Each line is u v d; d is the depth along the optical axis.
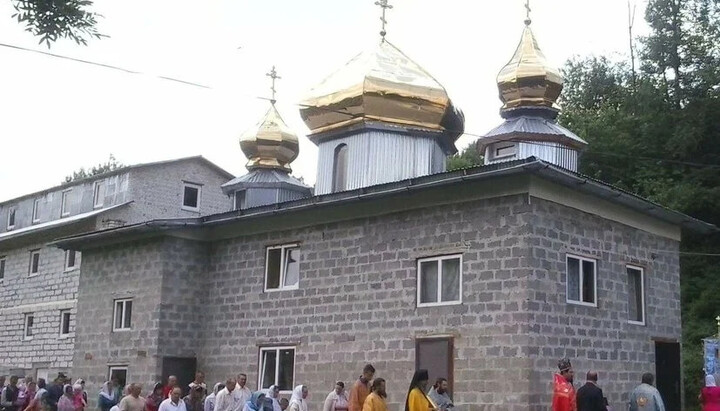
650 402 16.58
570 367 16.03
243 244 23.39
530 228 17.38
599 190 18.48
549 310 17.45
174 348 23.52
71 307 34.16
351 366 20.00
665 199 36.50
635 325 19.72
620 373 19.02
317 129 27.20
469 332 17.89
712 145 38.62
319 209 21.33
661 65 41.53
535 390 16.83
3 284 38.72
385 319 19.53
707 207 36.38
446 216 18.80
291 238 22.11
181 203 38.72
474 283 18.02
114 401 21.95
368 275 20.08
